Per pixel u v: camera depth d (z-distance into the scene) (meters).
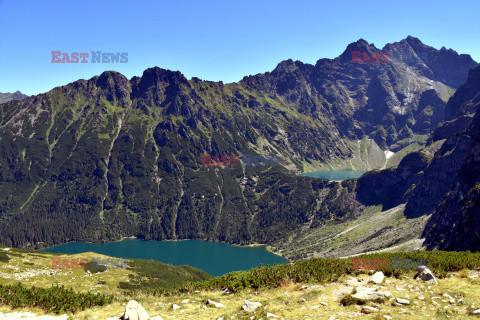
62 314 25.52
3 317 23.45
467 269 29.55
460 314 20.17
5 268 75.62
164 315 24.50
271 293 28.48
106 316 23.94
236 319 22.61
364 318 20.58
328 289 27.31
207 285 34.75
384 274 30.27
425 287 25.47
